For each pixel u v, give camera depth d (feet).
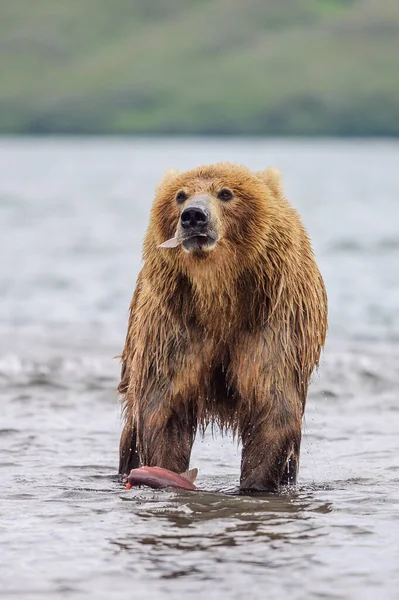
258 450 34.91
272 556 26.71
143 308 35.53
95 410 50.19
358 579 25.05
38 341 70.54
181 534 28.76
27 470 37.96
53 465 38.93
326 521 30.14
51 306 86.02
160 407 35.22
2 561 26.40
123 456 38.04
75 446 42.34
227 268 34.19
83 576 25.31
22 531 29.09
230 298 34.47
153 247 35.40
